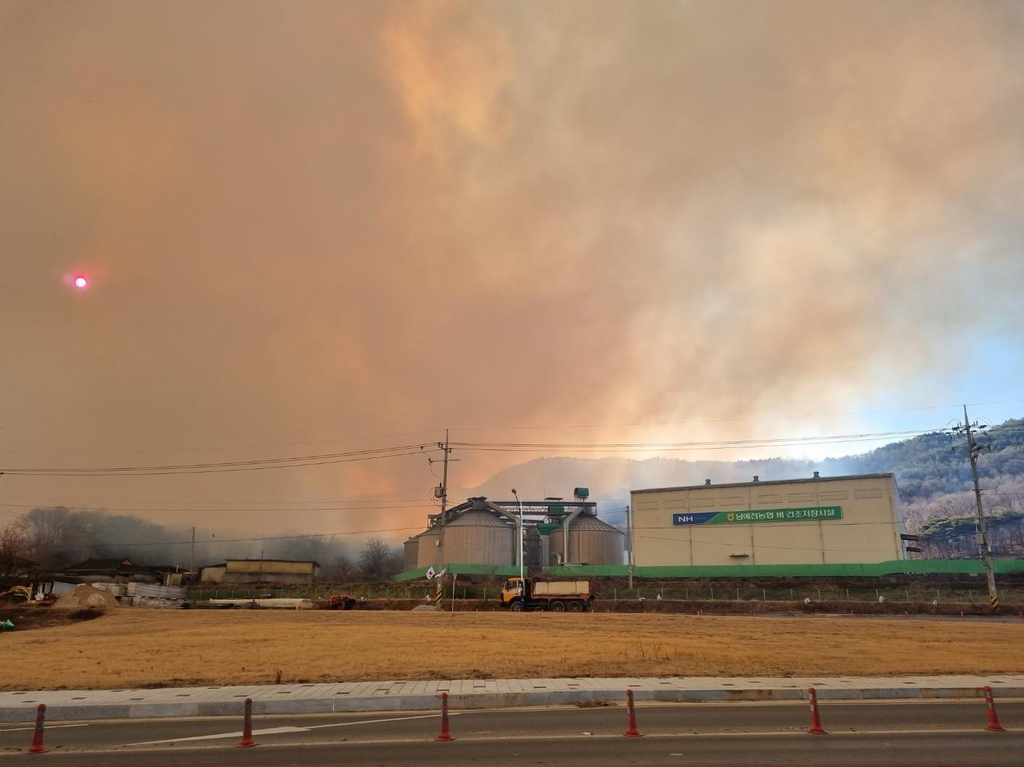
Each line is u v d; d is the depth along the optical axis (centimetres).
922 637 3825
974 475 6788
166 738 1506
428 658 2816
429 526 12038
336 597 7862
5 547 10050
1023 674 2505
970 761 1231
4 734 1580
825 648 3256
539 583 6806
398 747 1377
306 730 1588
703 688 2108
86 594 6900
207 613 5966
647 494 10462
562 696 2011
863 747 1352
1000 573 7950
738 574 9244
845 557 9100
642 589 9181
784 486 9650
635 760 1247
